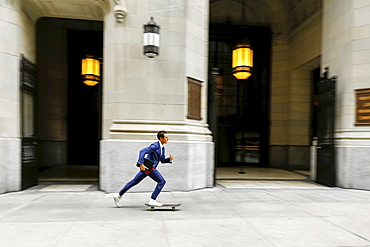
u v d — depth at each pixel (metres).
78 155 13.95
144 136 7.50
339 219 5.13
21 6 7.73
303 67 13.60
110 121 7.69
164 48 7.77
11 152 7.36
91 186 8.36
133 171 7.41
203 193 7.45
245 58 11.72
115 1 7.50
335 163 8.97
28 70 8.06
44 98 13.05
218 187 8.48
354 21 8.66
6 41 7.34
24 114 7.93
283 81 14.38
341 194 7.63
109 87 7.73
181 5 7.87
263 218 5.11
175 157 7.60
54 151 13.55
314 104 14.11
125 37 7.62
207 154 8.45
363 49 8.54
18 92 7.61
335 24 9.52
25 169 7.84
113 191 7.34
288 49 14.33
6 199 6.53
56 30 13.59
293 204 6.28
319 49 11.57
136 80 7.65
